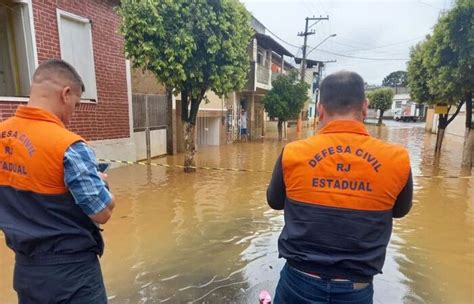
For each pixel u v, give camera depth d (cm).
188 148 879
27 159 165
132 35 719
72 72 184
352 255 153
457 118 2012
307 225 157
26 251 168
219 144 1633
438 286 336
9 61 653
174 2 719
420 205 616
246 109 2019
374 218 151
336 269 155
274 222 518
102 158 844
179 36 712
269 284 337
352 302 155
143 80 1083
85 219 179
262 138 2070
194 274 354
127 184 745
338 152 157
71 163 164
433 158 1215
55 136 166
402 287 333
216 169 923
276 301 182
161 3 717
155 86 1135
